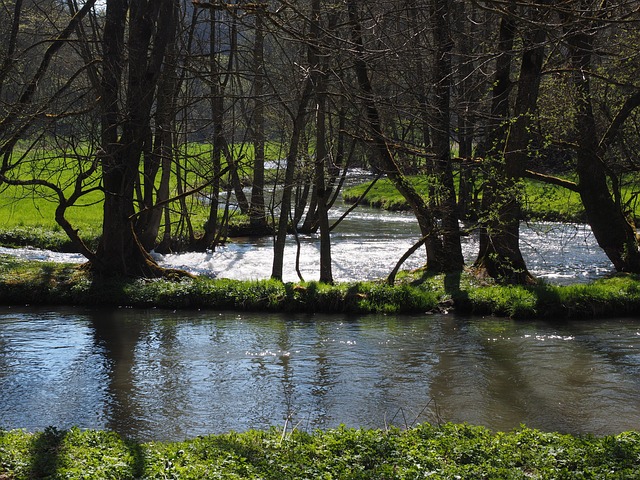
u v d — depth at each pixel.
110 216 27.14
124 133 26.19
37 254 34.09
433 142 26.27
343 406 15.19
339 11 20.98
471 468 10.07
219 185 37.78
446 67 21.12
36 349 19.56
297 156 28.27
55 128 21.00
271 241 42.16
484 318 23.23
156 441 12.78
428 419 14.42
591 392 15.94
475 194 27.67
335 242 40.44
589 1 15.74
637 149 29.39
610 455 10.54
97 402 15.46
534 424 14.09
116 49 25.39
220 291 25.25
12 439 11.13
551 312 23.12
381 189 63.41
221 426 14.09
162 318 23.38
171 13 25.91
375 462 10.41
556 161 36.53
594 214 28.88
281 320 23.12
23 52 20.44
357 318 23.38
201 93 36.41
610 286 24.75
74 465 9.91
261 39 30.05
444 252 28.75
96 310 24.53
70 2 29.20
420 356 18.81
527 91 25.14
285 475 9.73
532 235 41.69
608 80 18.56
